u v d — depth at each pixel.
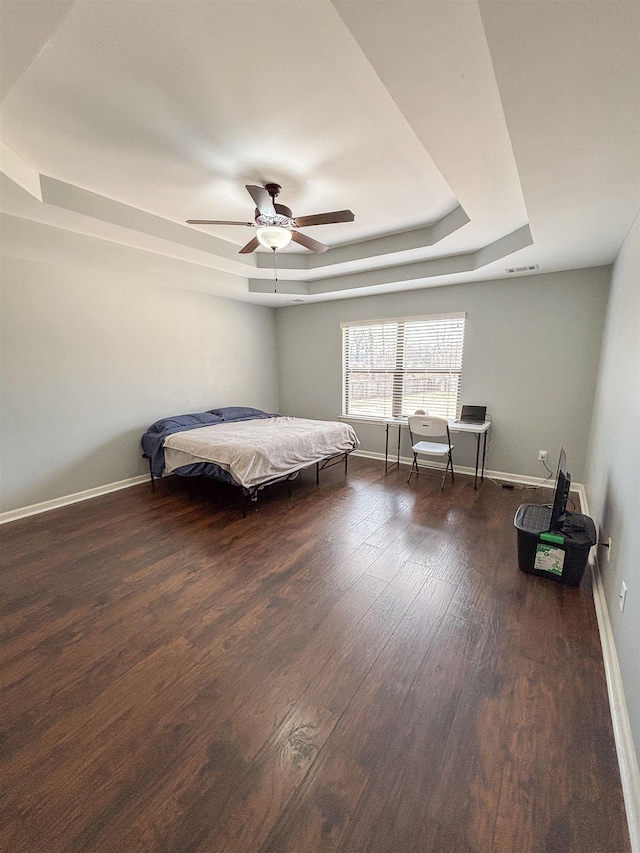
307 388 5.84
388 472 4.62
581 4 0.89
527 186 1.84
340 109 1.73
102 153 2.08
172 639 1.85
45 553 2.69
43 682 1.60
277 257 4.19
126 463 4.16
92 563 2.55
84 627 1.93
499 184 2.16
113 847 1.04
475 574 2.38
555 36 0.99
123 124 1.83
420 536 2.90
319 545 2.78
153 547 2.77
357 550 2.70
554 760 1.26
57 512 3.44
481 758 1.27
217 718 1.43
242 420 4.88
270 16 1.23
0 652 1.77
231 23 1.26
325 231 3.45
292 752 1.30
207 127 1.86
